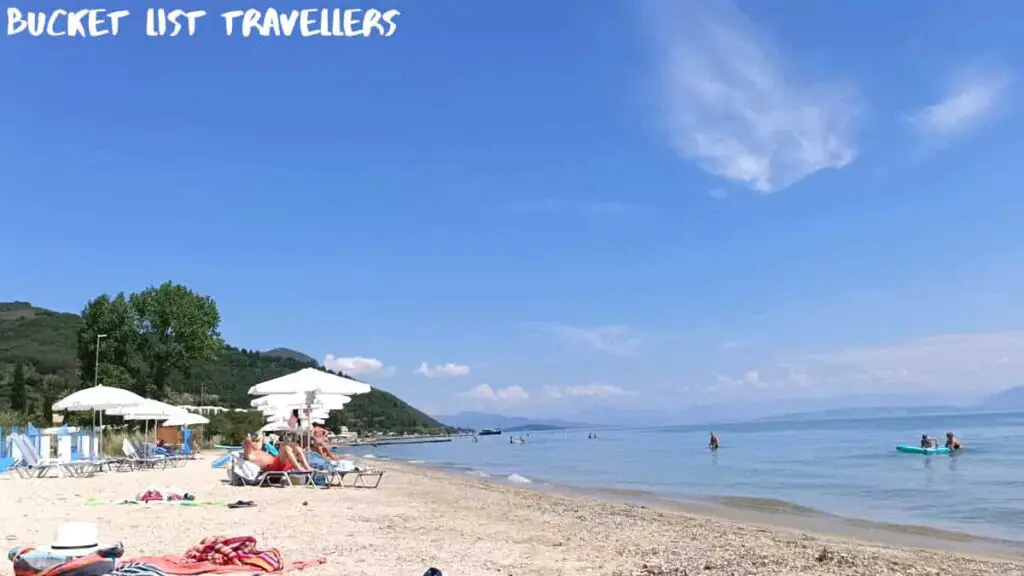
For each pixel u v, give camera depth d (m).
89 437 27.47
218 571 7.03
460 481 25.75
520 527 12.26
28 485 17.09
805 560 9.19
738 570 8.46
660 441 90.44
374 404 193.38
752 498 20.80
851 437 77.88
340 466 19.69
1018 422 132.00
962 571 9.13
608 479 29.33
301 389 19.66
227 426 57.38
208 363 66.25
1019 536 13.66
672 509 17.92
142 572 5.70
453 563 8.34
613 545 10.45
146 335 63.16
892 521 15.84
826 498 20.86
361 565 7.98
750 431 131.12
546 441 119.19
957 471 29.72
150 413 29.39
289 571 7.49
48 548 5.93
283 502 14.38
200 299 65.62
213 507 13.04
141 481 18.81
